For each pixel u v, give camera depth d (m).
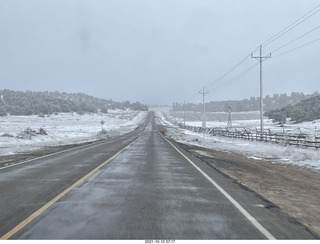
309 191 8.77
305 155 17.91
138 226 5.26
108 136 50.88
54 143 31.36
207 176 10.84
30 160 15.91
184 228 5.18
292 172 12.70
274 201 7.38
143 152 20.81
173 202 7.04
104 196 7.62
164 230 5.06
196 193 8.04
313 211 6.55
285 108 127.44
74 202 7.00
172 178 10.36
